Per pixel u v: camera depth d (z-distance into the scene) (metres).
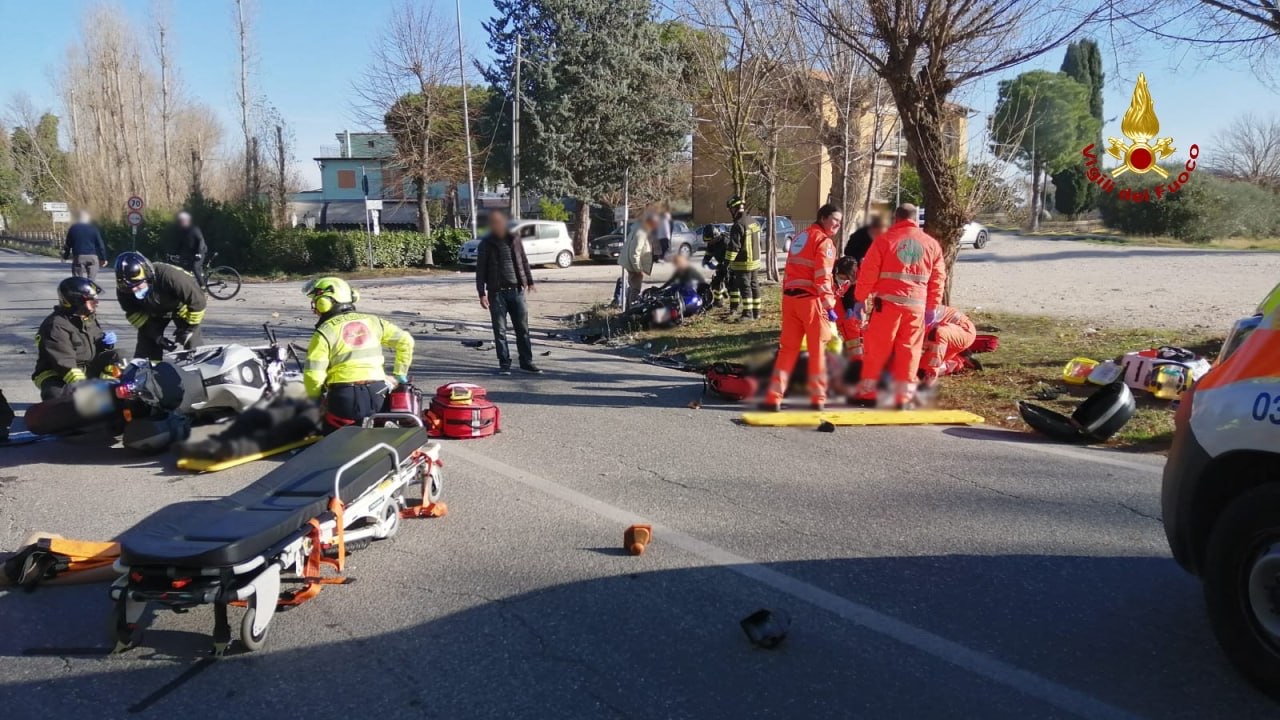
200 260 21.36
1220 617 3.59
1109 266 24.25
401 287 25.39
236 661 3.95
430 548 5.20
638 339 13.81
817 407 8.55
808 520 5.55
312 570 4.46
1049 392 8.80
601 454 7.16
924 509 5.71
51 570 4.81
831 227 8.43
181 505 4.45
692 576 4.73
